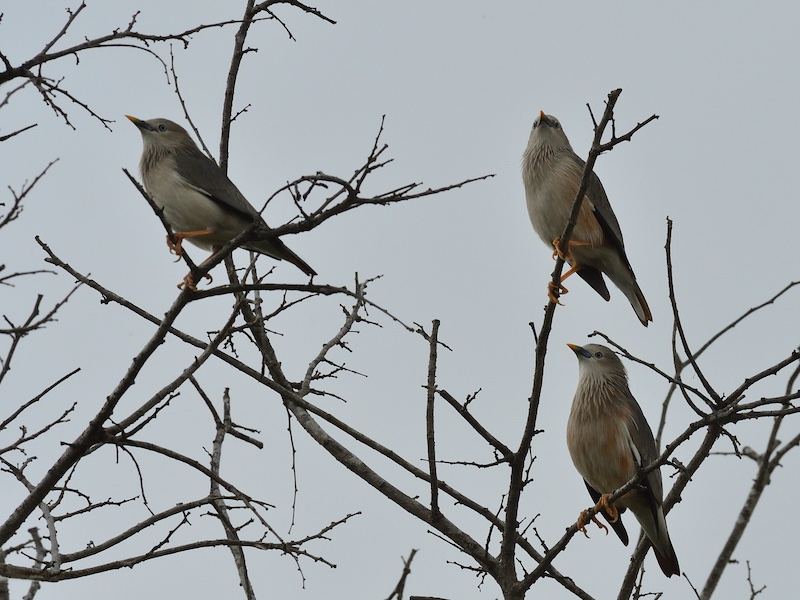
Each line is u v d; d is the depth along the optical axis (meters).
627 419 12.70
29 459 9.60
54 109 9.46
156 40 10.17
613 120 10.22
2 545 8.73
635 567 11.09
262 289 9.20
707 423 9.34
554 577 10.71
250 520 9.91
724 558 11.45
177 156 12.33
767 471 11.69
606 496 10.48
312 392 12.07
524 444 9.85
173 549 9.10
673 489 11.09
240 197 12.31
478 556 10.16
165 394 9.23
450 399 9.88
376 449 11.36
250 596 9.56
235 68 13.34
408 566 7.45
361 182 8.48
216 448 11.46
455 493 10.72
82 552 8.91
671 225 9.78
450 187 8.72
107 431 8.95
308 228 8.87
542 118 14.88
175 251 12.33
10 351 7.92
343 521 9.51
